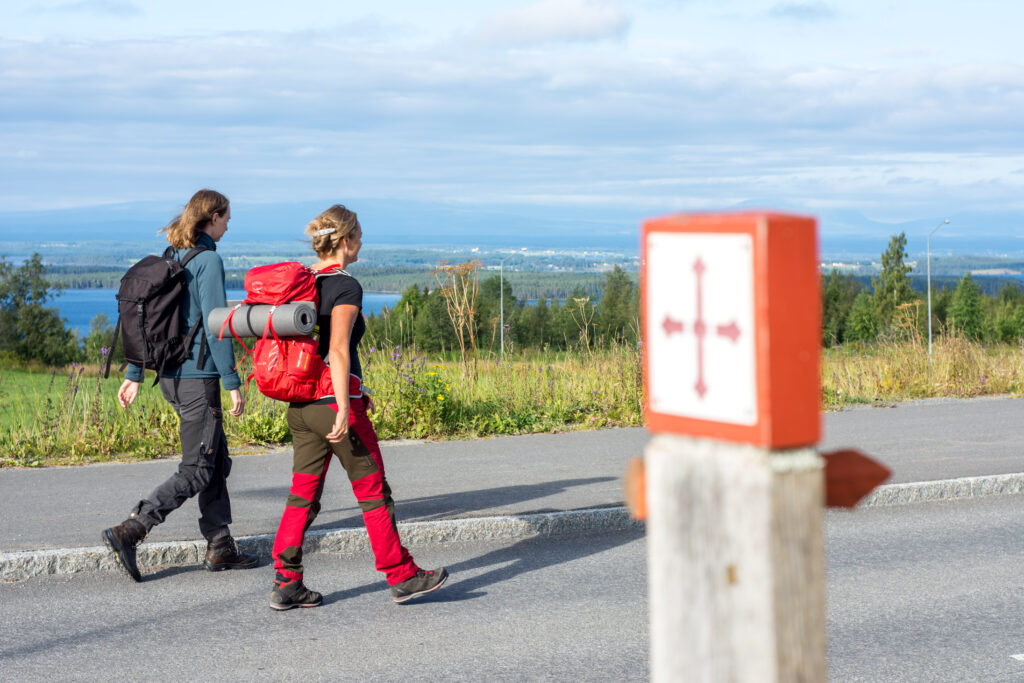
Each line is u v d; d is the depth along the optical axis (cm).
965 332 2291
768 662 143
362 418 690
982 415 1645
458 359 1692
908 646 613
